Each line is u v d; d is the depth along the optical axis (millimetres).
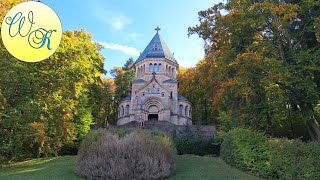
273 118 21859
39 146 25078
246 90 19906
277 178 14555
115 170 14219
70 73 23344
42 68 22172
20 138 21312
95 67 39938
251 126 22562
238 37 22016
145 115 56531
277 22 18531
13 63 19062
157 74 61938
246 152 17094
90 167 14680
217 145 26859
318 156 12031
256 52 19875
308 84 17531
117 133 16953
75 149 31359
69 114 25812
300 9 18719
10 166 21297
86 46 38250
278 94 18359
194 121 64188
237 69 20828
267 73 18922
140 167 14430
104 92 61344
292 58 18859
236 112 25797
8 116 19203
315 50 19672
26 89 20703
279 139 15609
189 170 17719
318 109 24094
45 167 18828
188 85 62375
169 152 16438
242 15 20203
